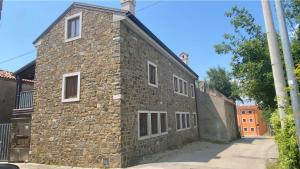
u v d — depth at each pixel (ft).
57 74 36.73
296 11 24.08
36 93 38.09
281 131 15.70
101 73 32.78
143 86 37.70
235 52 29.04
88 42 34.88
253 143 64.80
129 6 43.96
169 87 49.62
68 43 36.73
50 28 39.17
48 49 38.65
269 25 16.74
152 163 31.58
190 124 62.64
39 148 35.70
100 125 31.42
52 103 36.14
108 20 33.91
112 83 31.68
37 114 37.17
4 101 49.93
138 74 36.42
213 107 70.69
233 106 87.56
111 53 32.58
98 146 30.96
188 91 65.10
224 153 42.73
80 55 35.17
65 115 34.53
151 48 42.29
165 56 49.03
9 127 40.04
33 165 33.58
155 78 42.93
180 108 55.52
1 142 39.70
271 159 34.68
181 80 59.57
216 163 31.94
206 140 68.39
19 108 41.78
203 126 70.90
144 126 37.04
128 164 30.53
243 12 29.12
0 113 48.75
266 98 28.35
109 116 31.01
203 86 78.74
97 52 33.78
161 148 41.60
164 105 45.62
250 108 156.04
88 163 31.19
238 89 30.63
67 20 37.78
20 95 42.57
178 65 56.80
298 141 13.17
